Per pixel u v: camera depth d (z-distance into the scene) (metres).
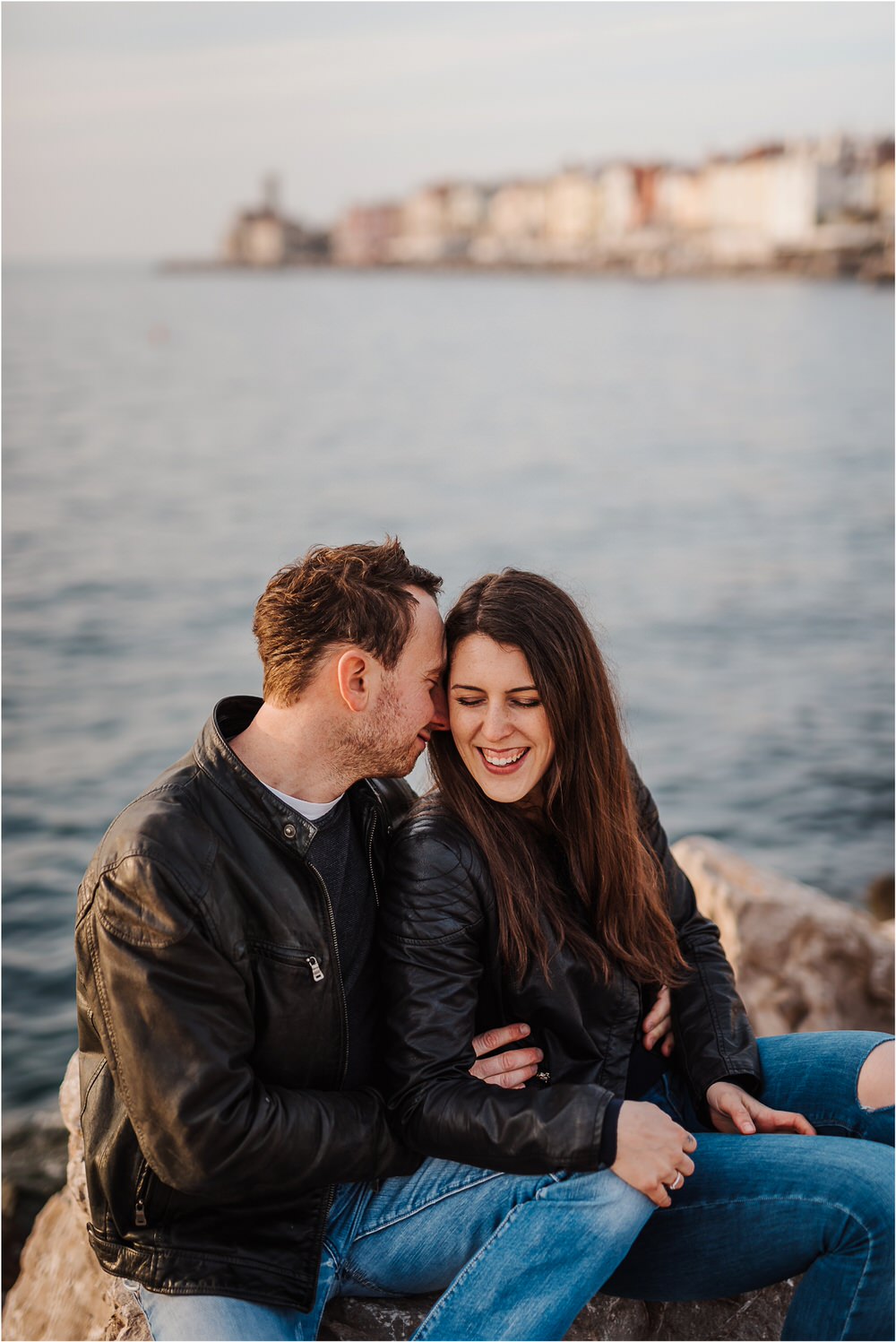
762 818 9.34
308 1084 1.92
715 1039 2.21
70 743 10.84
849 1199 1.81
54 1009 6.67
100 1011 1.80
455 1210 1.93
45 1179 5.04
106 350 48.94
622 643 13.88
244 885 1.83
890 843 8.87
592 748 2.08
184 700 12.02
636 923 2.17
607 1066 2.14
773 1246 1.87
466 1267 1.85
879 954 3.76
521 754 2.05
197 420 32.59
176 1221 1.85
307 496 23.14
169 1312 1.82
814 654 13.39
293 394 38.47
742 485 23.33
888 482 23.25
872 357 43.50
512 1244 1.84
